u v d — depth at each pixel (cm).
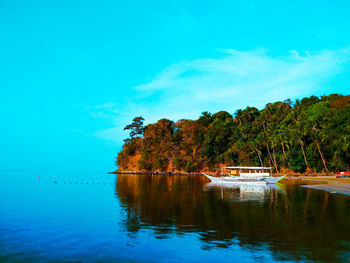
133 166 13450
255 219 2161
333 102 8925
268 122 9838
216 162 10794
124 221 2114
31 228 1916
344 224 1980
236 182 6253
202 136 11244
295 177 7719
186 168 10912
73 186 5866
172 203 3059
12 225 2008
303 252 1399
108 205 2930
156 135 12638
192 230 1831
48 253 1416
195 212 2478
